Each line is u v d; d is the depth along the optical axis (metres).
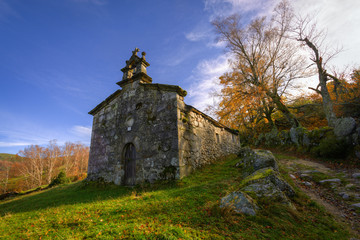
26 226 3.81
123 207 4.22
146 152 7.69
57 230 3.35
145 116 8.26
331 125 11.25
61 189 9.87
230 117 18.72
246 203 3.53
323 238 2.93
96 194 6.91
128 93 9.41
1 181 33.44
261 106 16.39
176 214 3.53
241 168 8.04
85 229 3.22
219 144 12.02
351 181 5.75
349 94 14.09
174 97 7.70
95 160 10.02
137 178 7.62
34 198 8.19
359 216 3.89
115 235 2.75
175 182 6.36
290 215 3.52
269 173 4.85
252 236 2.71
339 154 8.47
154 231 2.78
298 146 12.27
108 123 10.02
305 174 7.03
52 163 31.02
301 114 19.80
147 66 9.84
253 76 16.80
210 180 6.55
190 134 8.23
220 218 3.22
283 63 15.34
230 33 17.27
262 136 19.75
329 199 4.89
